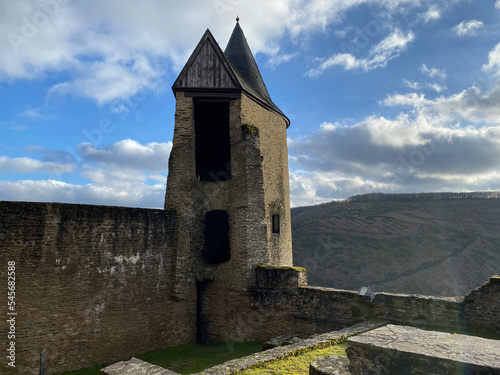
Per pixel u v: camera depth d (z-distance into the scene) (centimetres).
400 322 1032
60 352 1022
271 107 1734
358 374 438
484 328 925
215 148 1897
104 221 1152
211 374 657
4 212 973
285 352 775
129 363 563
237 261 1366
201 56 1508
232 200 1433
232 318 1342
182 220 1362
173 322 1297
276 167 1764
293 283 1251
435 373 377
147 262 1254
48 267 1024
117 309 1156
